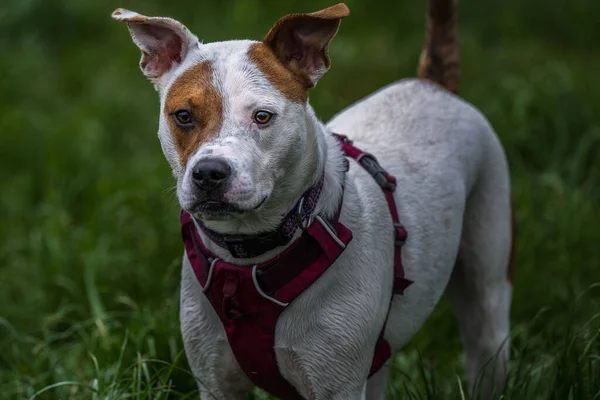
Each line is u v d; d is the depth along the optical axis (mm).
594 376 5070
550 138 8281
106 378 5004
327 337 4035
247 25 10531
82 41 11070
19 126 8914
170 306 5621
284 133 3840
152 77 4246
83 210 7629
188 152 3842
